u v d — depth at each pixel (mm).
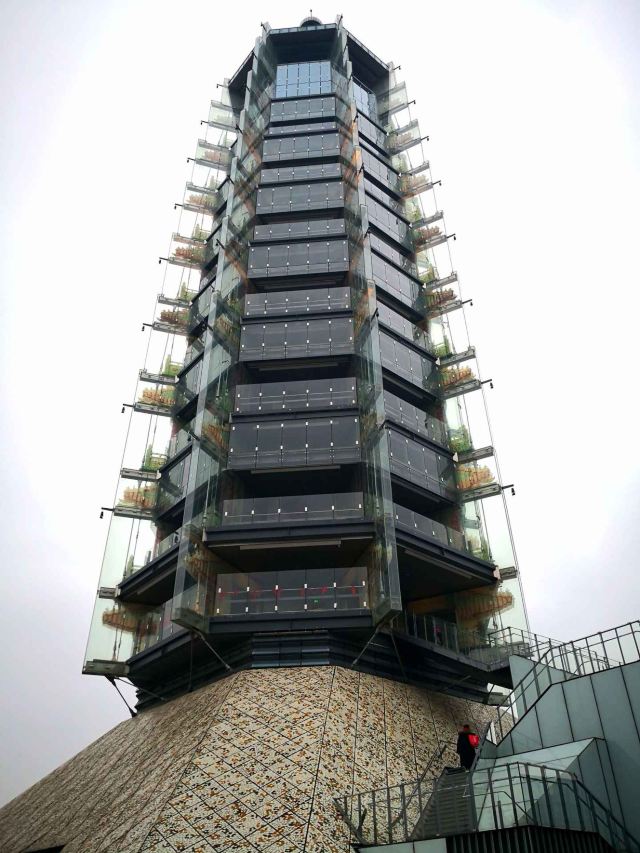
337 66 49594
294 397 31172
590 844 14297
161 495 33094
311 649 23688
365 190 40812
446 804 14773
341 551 27047
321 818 15953
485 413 33031
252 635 24391
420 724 22109
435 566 27781
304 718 19875
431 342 36594
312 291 35188
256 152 42938
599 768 17328
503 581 28562
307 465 28781
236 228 37688
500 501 30328
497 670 24984
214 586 26156
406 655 25688
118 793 19969
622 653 19688
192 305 40719
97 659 28266
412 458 30328
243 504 27781
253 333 33688
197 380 35312
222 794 16844
